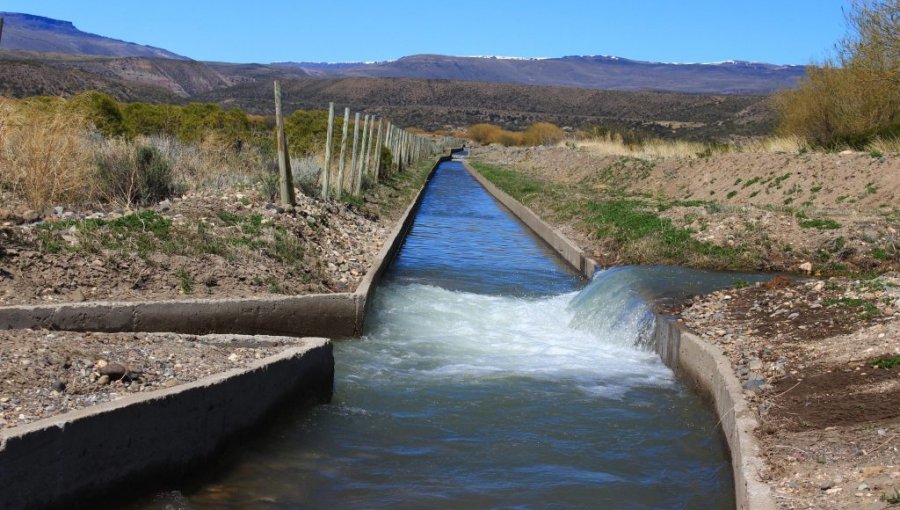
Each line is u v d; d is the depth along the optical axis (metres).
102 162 15.60
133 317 9.44
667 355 10.58
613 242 17.84
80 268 10.12
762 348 9.23
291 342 8.41
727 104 166.38
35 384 6.17
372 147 32.97
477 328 12.42
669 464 7.41
